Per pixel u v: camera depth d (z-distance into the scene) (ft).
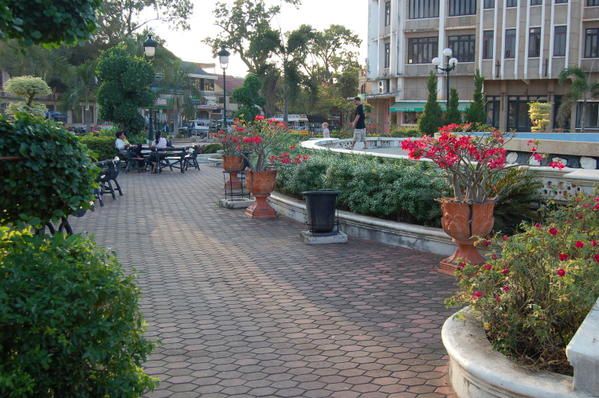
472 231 24.14
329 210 31.91
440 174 30.81
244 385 14.75
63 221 14.49
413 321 19.43
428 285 23.57
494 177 27.78
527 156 37.50
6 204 12.39
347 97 232.32
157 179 67.56
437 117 95.96
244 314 20.30
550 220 21.13
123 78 85.76
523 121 138.21
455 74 142.51
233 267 26.96
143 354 11.46
